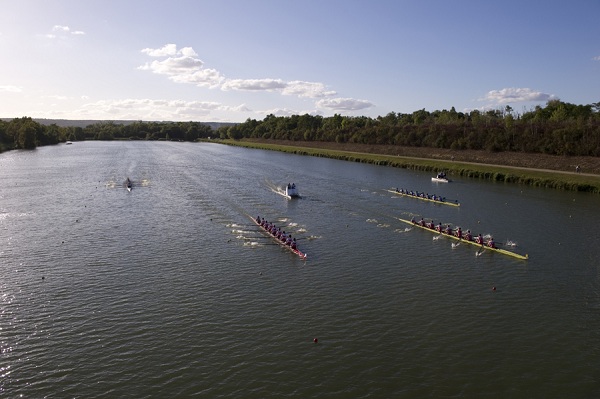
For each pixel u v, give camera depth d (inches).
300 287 1990.7
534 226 3056.1
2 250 2436.0
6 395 1274.6
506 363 1455.5
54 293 1904.5
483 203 3831.2
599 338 1614.2
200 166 6786.4
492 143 6776.6
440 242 2677.2
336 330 1627.7
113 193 4197.8
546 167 5610.2
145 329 1619.1
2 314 1718.8
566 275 2178.9
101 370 1386.6
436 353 1498.5
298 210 3540.8
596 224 3100.4
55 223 3016.7
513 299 1908.2
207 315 1724.9
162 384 1323.8
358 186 4778.5
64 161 7332.7
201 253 2423.7
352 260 2347.4
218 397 1272.1
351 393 1295.5
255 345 1525.6
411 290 1980.8
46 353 1472.7
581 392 1323.8
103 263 2253.9
